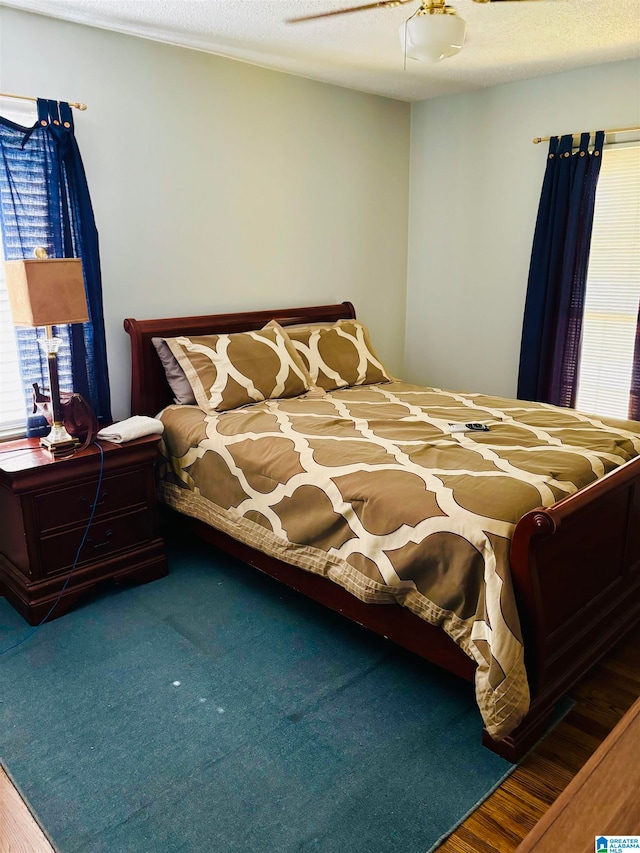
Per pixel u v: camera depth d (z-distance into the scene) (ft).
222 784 5.89
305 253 13.35
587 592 7.07
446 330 15.28
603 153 12.14
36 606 8.44
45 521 8.46
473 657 6.09
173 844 5.29
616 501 7.28
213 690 7.18
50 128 9.13
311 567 7.77
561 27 9.63
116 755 6.25
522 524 5.79
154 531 9.68
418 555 6.54
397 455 7.98
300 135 12.73
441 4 6.99
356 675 7.43
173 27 9.62
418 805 5.62
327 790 5.80
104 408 10.39
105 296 10.44
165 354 10.66
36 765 6.14
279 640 8.14
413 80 12.83
